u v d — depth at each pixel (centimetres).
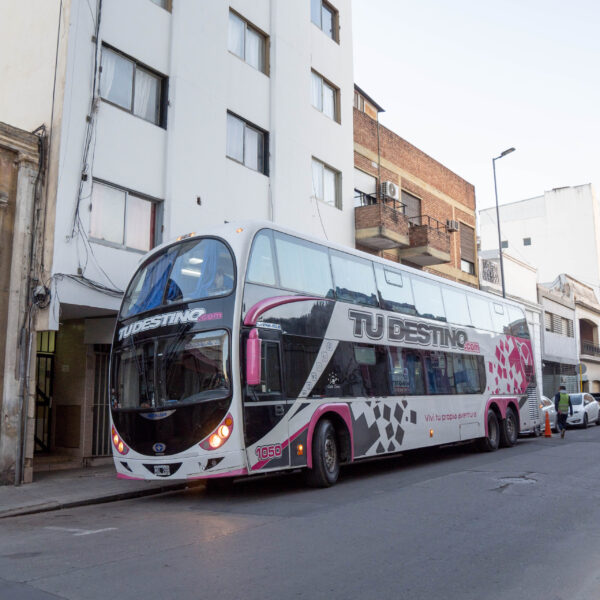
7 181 1210
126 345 1027
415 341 1386
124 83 1431
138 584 513
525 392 1923
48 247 1212
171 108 1515
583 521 747
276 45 1933
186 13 1591
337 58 2259
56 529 785
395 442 1252
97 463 1446
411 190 2700
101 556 612
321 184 2106
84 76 1306
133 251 1391
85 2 1326
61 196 1230
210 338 938
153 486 1138
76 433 1437
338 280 1187
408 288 1414
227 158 1698
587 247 5675
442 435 1423
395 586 502
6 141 1198
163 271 1040
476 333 1675
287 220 1894
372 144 2470
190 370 941
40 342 1491
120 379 1021
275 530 710
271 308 996
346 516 786
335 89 2255
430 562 571
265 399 954
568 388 4369
